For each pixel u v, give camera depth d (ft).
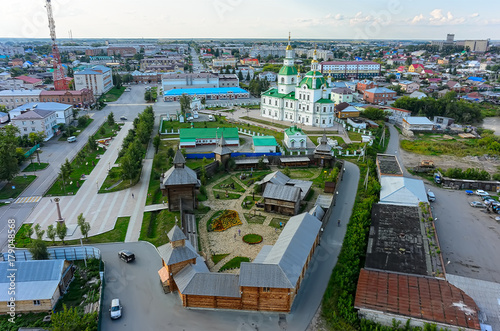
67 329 142.20
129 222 257.75
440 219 270.87
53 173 354.33
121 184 327.88
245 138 479.82
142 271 200.13
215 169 355.97
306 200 293.84
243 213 272.10
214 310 171.22
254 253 219.82
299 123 560.20
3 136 397.39
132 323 162.09
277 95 585.22
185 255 181.78
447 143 471.21
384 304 161.38
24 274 176.86
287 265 174.09
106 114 635.66
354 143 454.40
